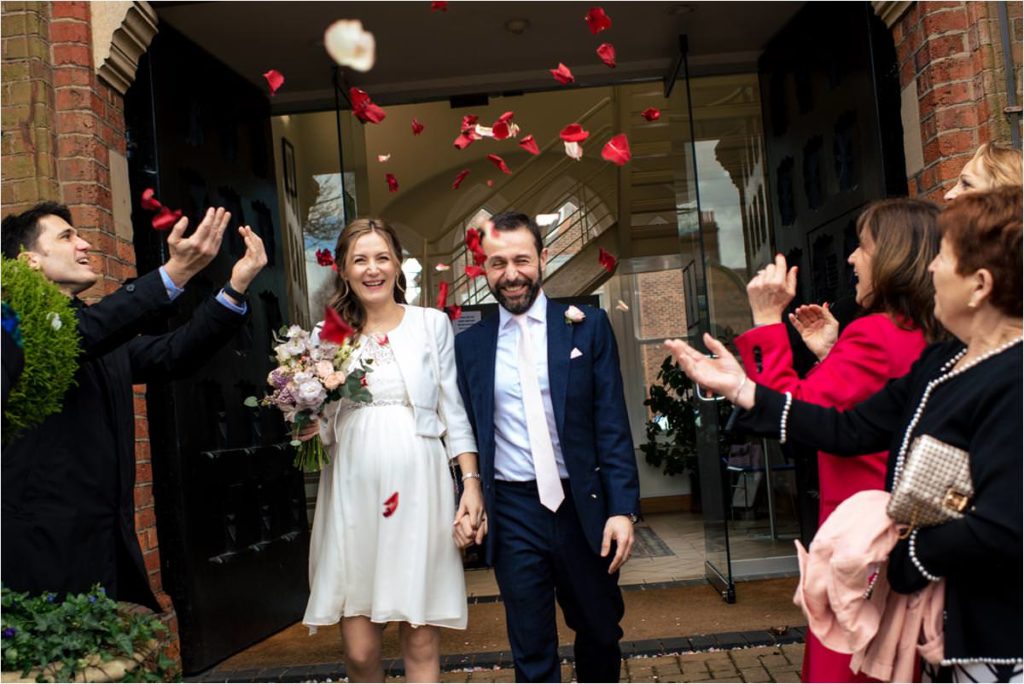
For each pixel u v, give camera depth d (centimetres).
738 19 539
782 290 211
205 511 441
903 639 172
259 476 495
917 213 208
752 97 634
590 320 298
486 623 510
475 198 1023
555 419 288
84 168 392
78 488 247
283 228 696
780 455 681
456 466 307
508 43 552
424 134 1018
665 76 606
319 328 292
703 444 568
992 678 160
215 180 478
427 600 282
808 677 207
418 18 507
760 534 694
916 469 161
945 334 200
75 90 394
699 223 537
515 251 291
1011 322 164
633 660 424
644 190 966
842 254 478
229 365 472
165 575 421
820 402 201
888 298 207
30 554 241
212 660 435
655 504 1009
